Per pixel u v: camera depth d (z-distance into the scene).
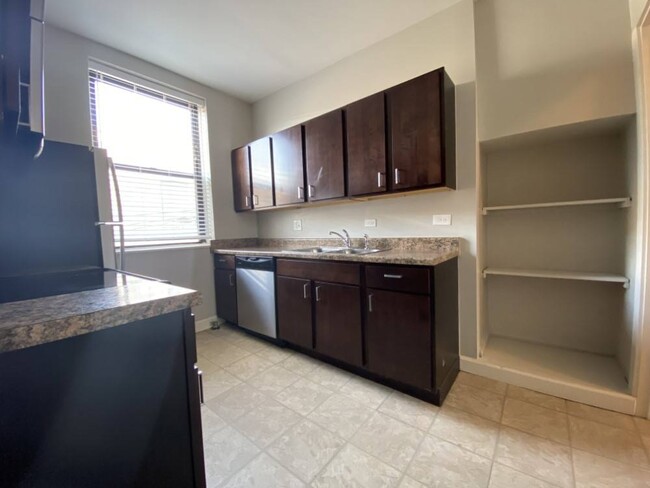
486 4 1.96
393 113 2.00
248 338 2.79
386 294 1.79
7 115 0.65
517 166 2.21
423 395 1.74
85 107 2.28
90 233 1.53
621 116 1.61
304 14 2.07
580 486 1.14
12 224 1.26
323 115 2.39
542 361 1.96
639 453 1.28
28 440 0.52
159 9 1.98
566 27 1.72
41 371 0.53
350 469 1.25
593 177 1.96
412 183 1.93
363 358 1.94
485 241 2.28
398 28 2.24
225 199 3.27
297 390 1.86
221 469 1.26
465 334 2.04
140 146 2.66
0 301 0.64
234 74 2.88
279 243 3.34
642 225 1.49
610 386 1.63
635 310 1.54
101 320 0.57
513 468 1.23
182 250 2.91
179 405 0.72
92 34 2.23
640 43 1.46
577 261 2.05
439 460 1.29
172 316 0.71
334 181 2.34
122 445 0.63
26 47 0.66
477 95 1.99
